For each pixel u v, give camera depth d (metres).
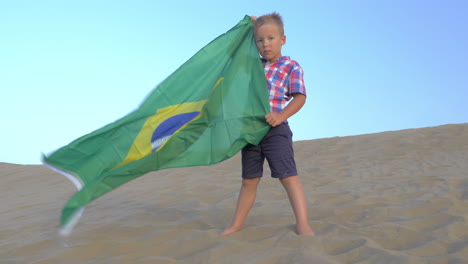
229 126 2.95
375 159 7.70
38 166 10.66
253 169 3.02
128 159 2.95
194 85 3.13
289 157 2.92
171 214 4.10
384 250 2.33
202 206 4.49
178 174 7.76
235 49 3.18
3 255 2.98
